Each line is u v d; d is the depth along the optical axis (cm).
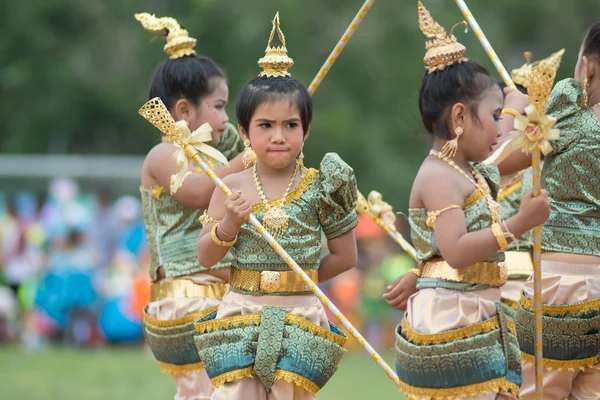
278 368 1237
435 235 1200
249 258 1264
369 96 5159
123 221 3884
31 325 3666
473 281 1208
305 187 1272
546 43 5378
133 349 3575
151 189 1525
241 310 1262
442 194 1199
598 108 1345
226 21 5194
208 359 1265
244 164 1362
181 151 1269
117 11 5738
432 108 1234
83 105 5566
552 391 1370
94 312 3638
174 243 1509
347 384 2656
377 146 5000
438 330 1198
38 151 5566
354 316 3575
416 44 5194
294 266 1235
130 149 5706
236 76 5106
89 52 5688
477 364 1191
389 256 3653
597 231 1343
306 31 5194
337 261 1304
